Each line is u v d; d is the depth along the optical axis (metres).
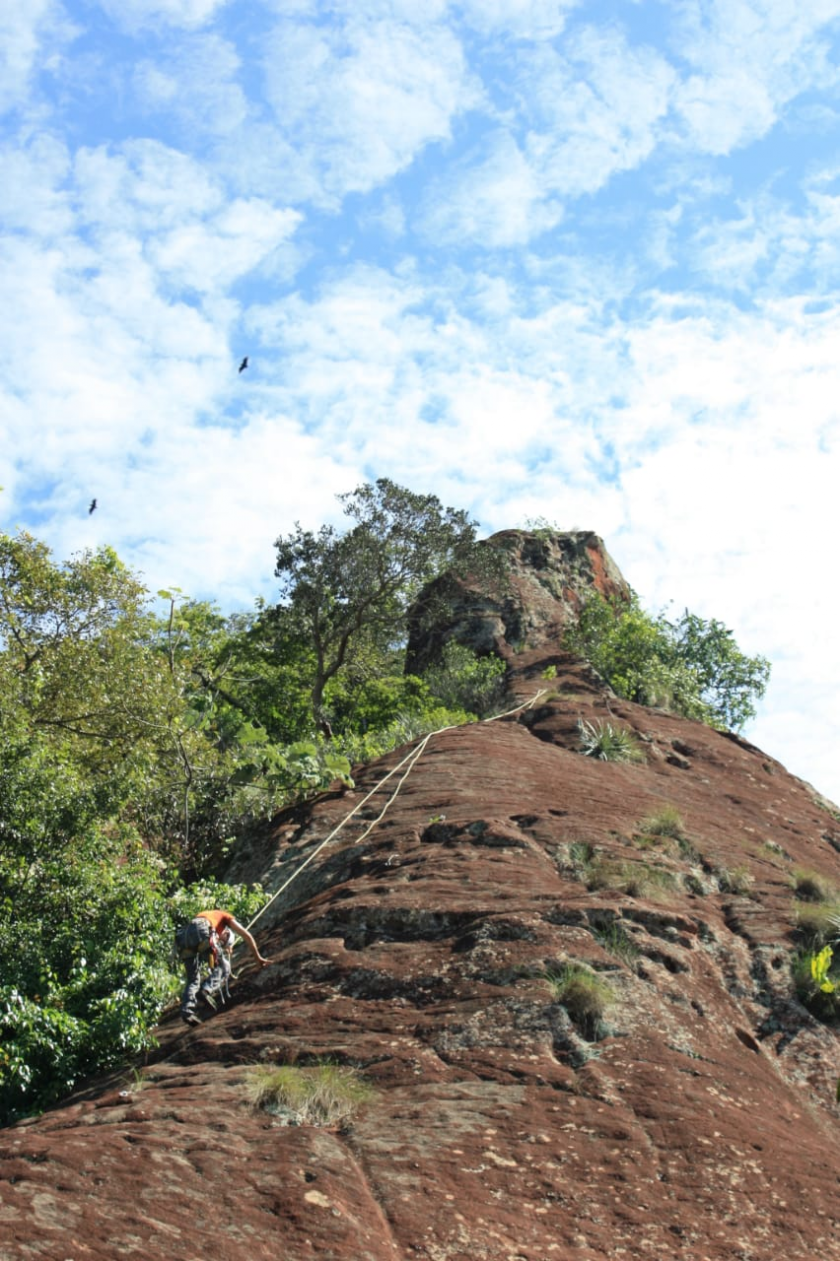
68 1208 5.12
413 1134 6.68
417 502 33.56
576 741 19.95
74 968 10.97
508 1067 7.74
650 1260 5.71
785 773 21.83
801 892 12.97
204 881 14.47
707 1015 9.30
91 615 21.55
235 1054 8.39
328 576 32.94
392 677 35.62
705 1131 7.09
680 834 14.14
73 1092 9.23
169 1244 4.96
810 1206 6.45
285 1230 5.31
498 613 35.88
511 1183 6.21
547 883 11.46
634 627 31.62
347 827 15.10
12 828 13.02
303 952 10.14
